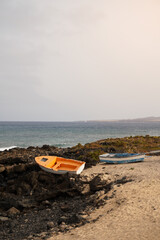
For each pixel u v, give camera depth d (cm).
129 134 12431
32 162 3409
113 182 2286
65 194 2248
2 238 1509
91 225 1438
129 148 4512
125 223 1403
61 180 2617
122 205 1683
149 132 14375
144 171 2612
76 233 1346
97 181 2267
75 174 2617
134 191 1931
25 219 1817
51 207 2020
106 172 2762
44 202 2123
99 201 1883
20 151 4312
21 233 1559
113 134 12525
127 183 2173
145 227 1323
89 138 9919
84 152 4022
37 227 1627
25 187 2542
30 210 2038
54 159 3162
